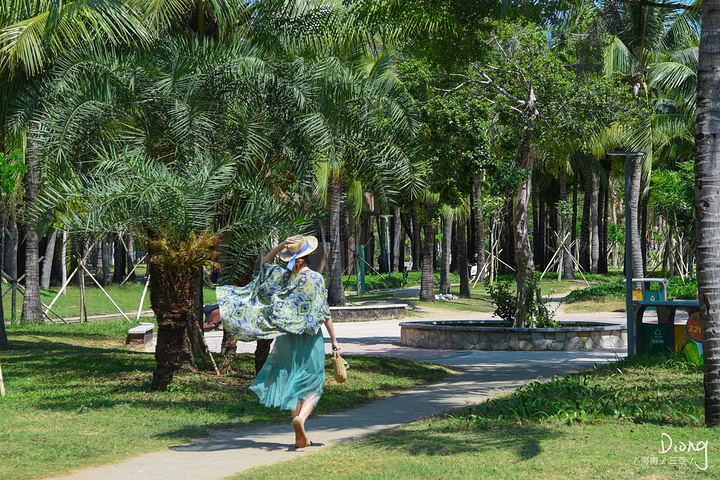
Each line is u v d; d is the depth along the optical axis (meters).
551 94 15.95
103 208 9.27
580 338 17.55
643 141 27.08
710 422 6.76
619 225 83.19
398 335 21.98
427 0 14.23
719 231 6.88
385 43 16.22
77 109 10.43
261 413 8.62
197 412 8.61
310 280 6.66
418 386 11.57
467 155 14.98
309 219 10.83
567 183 63.75
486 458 5.55
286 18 13.85
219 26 14.08
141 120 11.21
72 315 29.31
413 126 11.95
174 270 9.83
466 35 14.88
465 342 17.78
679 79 25.48
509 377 12.44
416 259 64.56
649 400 8.22
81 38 13.73
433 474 5.12
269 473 5.43
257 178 11.21
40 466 5.82
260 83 10.96
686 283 36.19
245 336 6.57
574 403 7.95
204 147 11.15
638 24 24.56
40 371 11.95
